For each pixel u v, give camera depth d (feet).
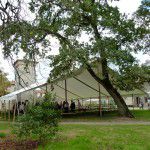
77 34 88.38
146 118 92.43
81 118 97.60
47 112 46.57
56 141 47.32
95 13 87.97
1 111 126.11
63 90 122.31
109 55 86.33
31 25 50.26
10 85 160.86
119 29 91.66
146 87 118.21
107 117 98.63
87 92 124.88
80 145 42.88
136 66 90.33
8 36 45.80
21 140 49.98
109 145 43.42
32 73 49.01
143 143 44.57
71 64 85.51
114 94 100.78
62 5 60.80
